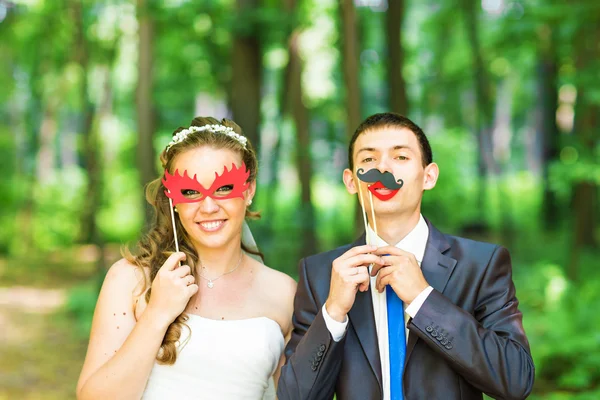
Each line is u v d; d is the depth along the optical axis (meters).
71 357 7.95
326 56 14.69
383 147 2.26
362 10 11.51
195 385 2.35
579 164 7.09
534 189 21.80
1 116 18.61
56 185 18.69
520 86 20.33
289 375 2.19
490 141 15.06
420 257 2.32
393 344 2.24
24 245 17.05
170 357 2.31
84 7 13.62
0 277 13.41
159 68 12.41
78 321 9.55
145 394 2.33
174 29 11.13
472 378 2.07
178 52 12.43
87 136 14.88
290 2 9.51
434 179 2.36
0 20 15.27
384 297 2.30
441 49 16.75
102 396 2.20
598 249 11.84
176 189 2.35
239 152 2.47
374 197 2.25
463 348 2.06
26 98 19.03
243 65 9.47
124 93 18.53
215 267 2.53
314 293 2.39
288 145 11.02
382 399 2.19
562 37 7.41
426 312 2.11
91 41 14.55
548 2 7.53
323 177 20.14
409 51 16.58
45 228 17.72
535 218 17.95
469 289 2.25
